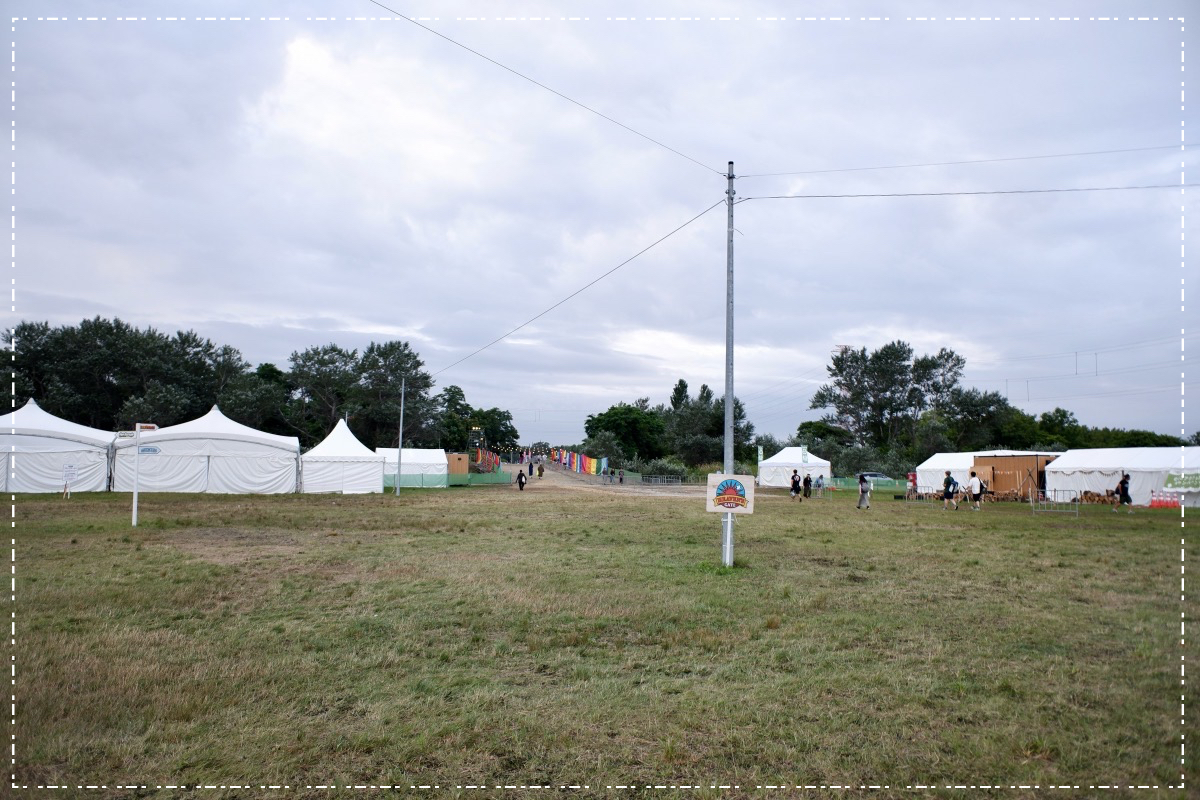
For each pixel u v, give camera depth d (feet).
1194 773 15.98
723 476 45.16
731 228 48.34
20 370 192.85
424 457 165.37
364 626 29.32
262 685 22.07
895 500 140.67
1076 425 303.68
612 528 71.05
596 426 346.54
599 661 24.85
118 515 78.48
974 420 281.95
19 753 16.97
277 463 128.16
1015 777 15.93
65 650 25.25
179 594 35.14
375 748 17.63
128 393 204.03
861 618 30.94
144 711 19.75
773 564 46.62
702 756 17.17
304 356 242.37
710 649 26.25
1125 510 107.55
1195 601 34.88
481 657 25.25
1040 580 40.86
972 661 24.62
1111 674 23.20
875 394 290.76
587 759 17.02
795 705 20.48
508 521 78.38
